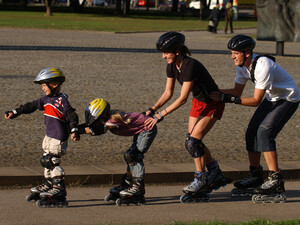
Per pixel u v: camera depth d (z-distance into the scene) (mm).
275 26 36875
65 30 54625
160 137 15352
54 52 33375
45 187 9953
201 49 39531
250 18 102812
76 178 11164
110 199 10266
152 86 23328
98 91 21500
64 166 11828
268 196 10555
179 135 15703
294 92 10406
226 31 61250
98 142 14547
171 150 13992
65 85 22328
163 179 11648
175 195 10867
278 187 10586
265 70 10023
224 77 26562
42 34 47781
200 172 10414
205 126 10266
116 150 13773
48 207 9719
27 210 9500
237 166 12367
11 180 10852
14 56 30531
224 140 15352
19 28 54281
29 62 28438
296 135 16359
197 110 10344
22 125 16062
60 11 100812
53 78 9352
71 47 36781
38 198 10000
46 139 9578
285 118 10516
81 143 14336
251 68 10148
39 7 115750
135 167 10008
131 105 19234
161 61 31625
